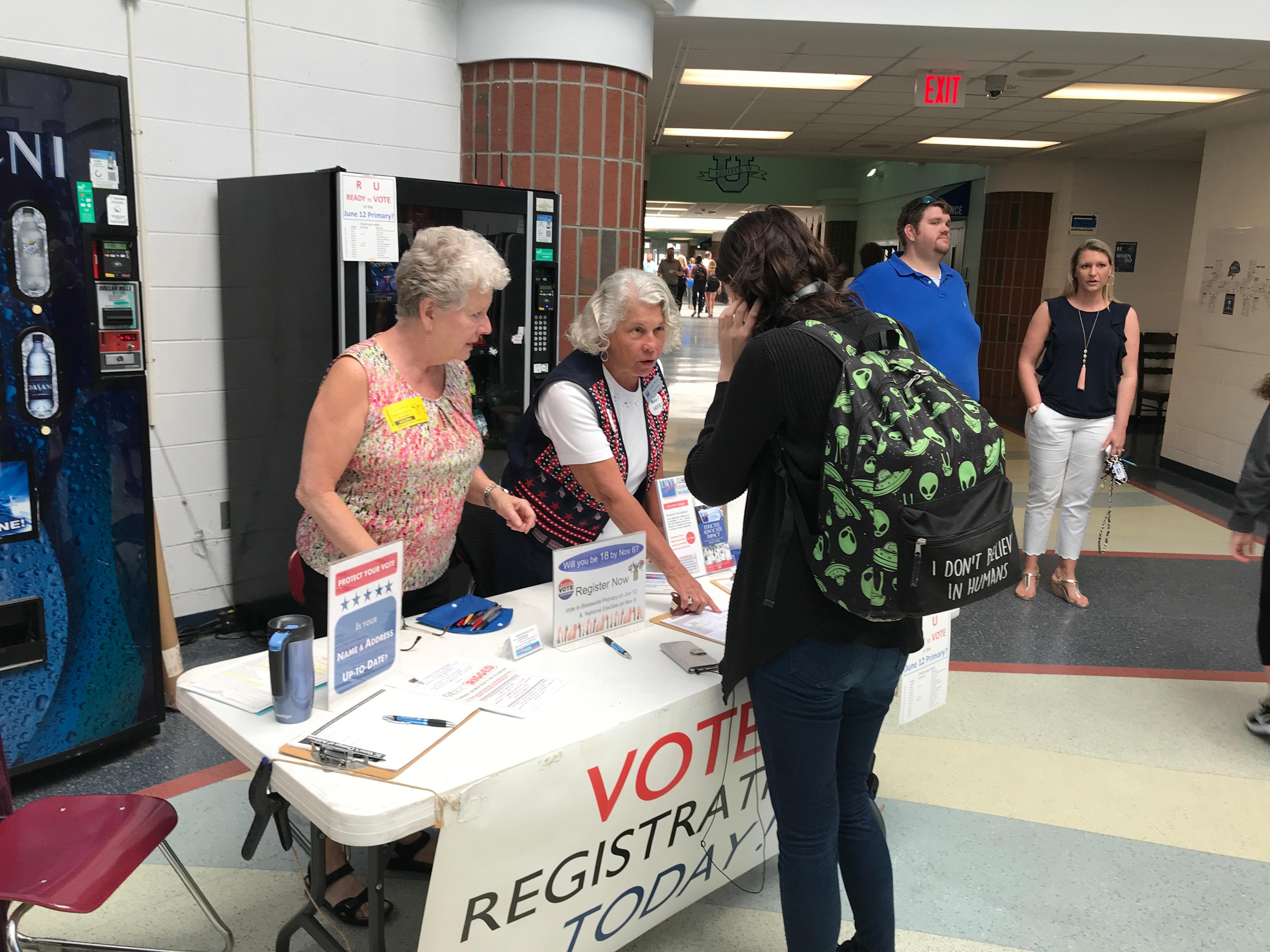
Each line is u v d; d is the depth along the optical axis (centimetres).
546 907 154
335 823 126
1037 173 988
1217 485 678
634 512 202
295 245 310
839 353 142
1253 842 246
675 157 1608
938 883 225
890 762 284
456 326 182
